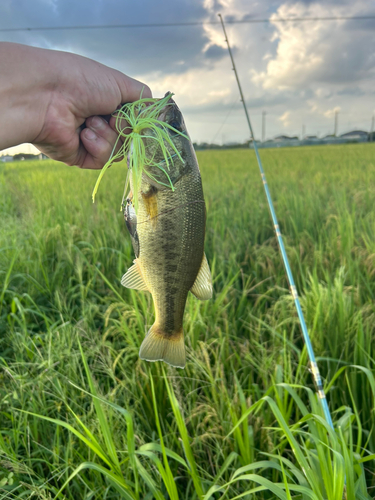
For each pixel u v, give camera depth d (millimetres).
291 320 661
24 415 508
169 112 378
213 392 518
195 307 709
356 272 883
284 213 1504
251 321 758
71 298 853
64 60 368
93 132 403
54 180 3117
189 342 603
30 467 456
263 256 1060
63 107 372
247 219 1509
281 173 3082
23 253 1043
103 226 1359
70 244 1038
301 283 948
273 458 459
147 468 473
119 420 507
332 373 629
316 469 390
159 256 390
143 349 412
